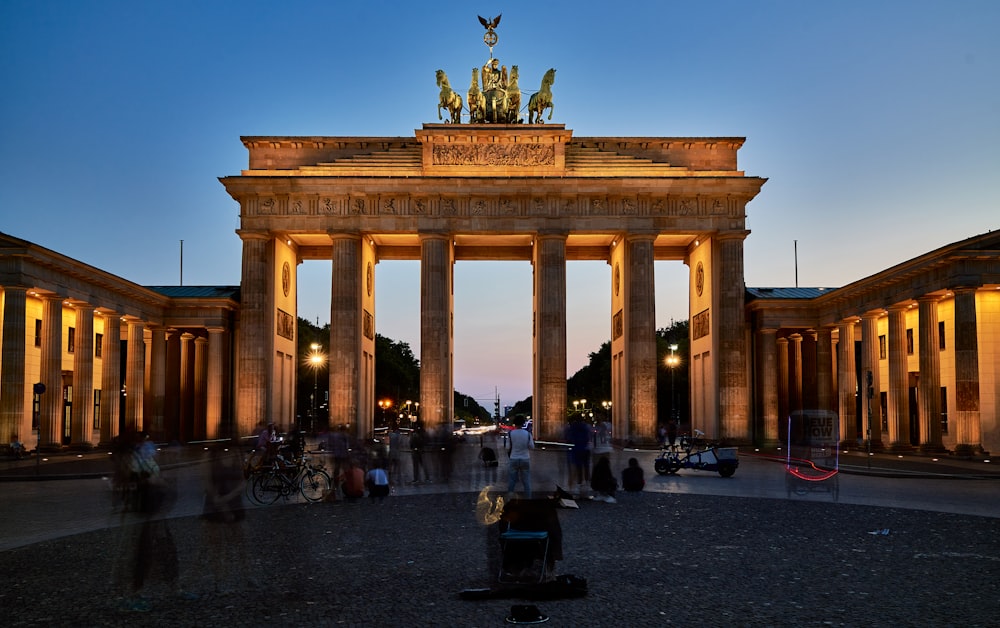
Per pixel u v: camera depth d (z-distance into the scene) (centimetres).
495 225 9406
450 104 10031
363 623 1703
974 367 6819
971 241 6644
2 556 2483
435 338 9350
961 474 5197
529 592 1905
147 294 9262
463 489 4481
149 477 1934
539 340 9475
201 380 10631
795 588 2019
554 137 9519
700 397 10181
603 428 7381
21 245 6912
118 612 1808
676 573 2197
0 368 7075
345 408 9194
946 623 1708
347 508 3684
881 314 8731
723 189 9369
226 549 2588
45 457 7238
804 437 4528
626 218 9425
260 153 9600
